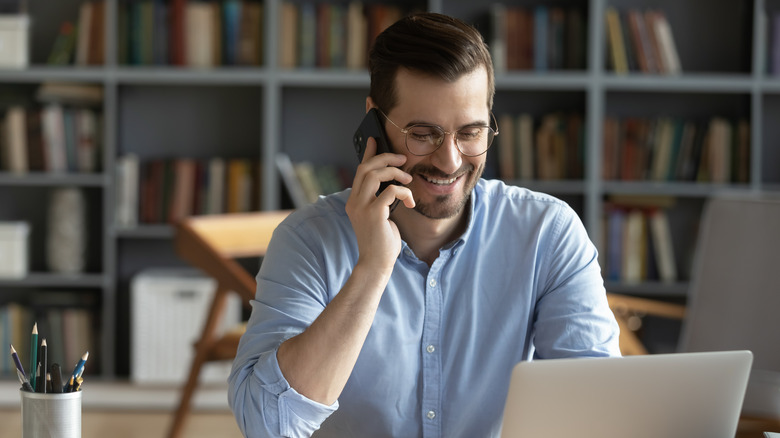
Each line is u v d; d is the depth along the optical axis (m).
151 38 4.51
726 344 2.91
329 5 4.62
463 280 1.75
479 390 1.74
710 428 1.27
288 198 4.71
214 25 4.54
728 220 2.99
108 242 4.52
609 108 4.80
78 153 4.56
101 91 4.60
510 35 4.51
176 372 4.45
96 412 4.41
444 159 1.57
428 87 1.55
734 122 4.73
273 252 1.73
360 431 1.73
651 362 1.23
